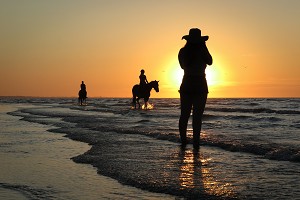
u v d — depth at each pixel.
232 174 5.32
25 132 11.81
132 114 21.78
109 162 6.34
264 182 4.84
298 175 5.23
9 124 15.23
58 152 7.75
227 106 42.38
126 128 12.17
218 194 4.26
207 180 4.95
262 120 17.33
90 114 22.72
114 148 7.93
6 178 5.37
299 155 6.37
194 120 8.12
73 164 6.37
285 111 25.36
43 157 7.14
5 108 38.28
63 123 15.14
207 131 11.73
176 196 4.31
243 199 4.06
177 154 7.13
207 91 8.22
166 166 5.93
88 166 6.17
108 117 18.94
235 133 10.98
